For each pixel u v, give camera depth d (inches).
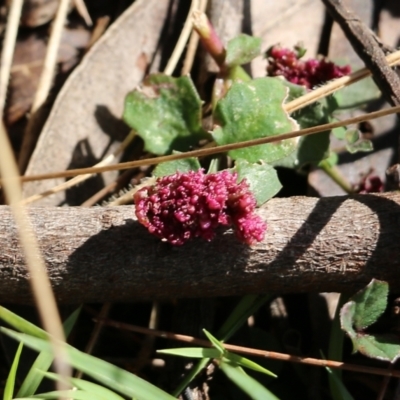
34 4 13.8
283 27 13.6
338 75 13.0
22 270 11.4
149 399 10.8
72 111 13.1
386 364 12.1
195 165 11.9
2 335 12.2
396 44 13.6
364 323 11.4
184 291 11.6
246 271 11.5
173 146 12.7
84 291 11.6
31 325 10.9
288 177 13.2
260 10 13.5
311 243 11.5
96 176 13.1
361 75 12.6
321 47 13.6
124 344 12.7
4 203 12.9
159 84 12.7
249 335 12.2
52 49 13.5
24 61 13.8
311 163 12.9
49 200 12.9
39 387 11.9
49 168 12.9
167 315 12.7
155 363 12.4
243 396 12.1
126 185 13.1
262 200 11.6
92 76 13.2
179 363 11.9
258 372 12.1
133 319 12.8
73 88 13.1
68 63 13.8
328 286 11.7
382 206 11.6
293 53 13.0
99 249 11.5
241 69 13.1
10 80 13.8
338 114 13.1
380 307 11.3
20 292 11.6
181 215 11.1
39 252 11.4
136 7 13.5
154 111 12.7
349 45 13.5
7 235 11.5
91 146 13.1
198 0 13.5
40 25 13.9
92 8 14.1
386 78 12.3
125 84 13.4
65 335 11.6
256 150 12.2
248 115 12.3
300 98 12.6
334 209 11.6
